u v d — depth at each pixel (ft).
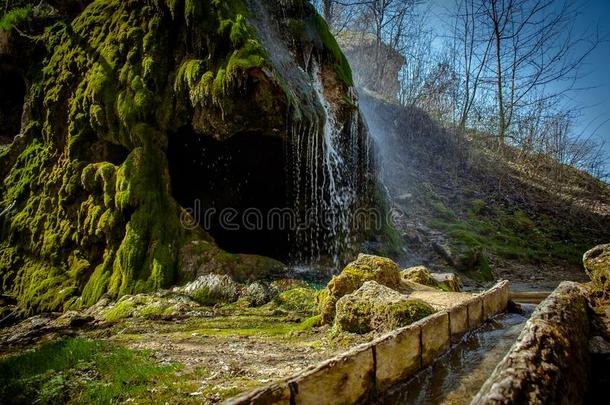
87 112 32.63
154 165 30.12
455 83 74.28
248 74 26.99
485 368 11.43
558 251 48.32
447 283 24.81
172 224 29.22
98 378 11.82
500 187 60.80
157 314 22.67
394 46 79.00
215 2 29.30
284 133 30.04
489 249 46.29
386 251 38.32
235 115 28.32
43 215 33.42
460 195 56.90
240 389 10.46
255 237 40.09
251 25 29.94
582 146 70.13
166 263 27.45
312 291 25.02
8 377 12.14
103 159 32.68
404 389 10.18
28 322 25.93
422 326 11.62
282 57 32.07
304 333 17.34
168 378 11.60
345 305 15.92
